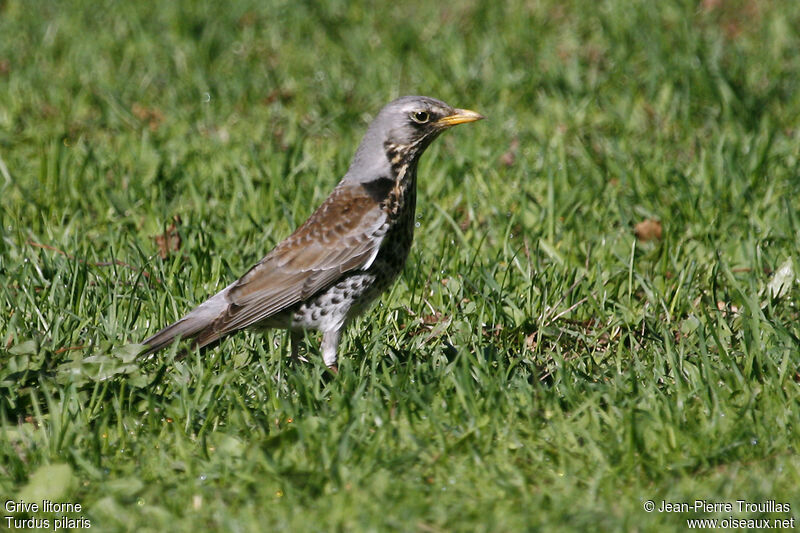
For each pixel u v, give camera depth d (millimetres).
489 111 18453
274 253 10617
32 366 9695
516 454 8648
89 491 8266
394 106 10867
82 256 12969
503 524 7605
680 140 16844
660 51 20016
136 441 8914
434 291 12117
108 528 7711
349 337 11203
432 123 10906
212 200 15062
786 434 8695
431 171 15750
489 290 11828
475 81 19703
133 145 16766
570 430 8820
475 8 24344
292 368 10383
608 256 13062
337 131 17844
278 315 10633
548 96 18984
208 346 10742
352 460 8445
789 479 8164
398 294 12125
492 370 10125
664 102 18031
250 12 24344
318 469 8320
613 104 18375
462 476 8312
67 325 10852
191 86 19578
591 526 7551
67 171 15195
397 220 10859
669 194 14750
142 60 21359
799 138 16312
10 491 8203
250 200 14555
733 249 13039
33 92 19219
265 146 16969
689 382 9750
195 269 12328
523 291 12047
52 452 8617
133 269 12430
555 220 13883
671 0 23484
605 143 16375
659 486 8141
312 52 21781
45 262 12547
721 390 9344
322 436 8672
